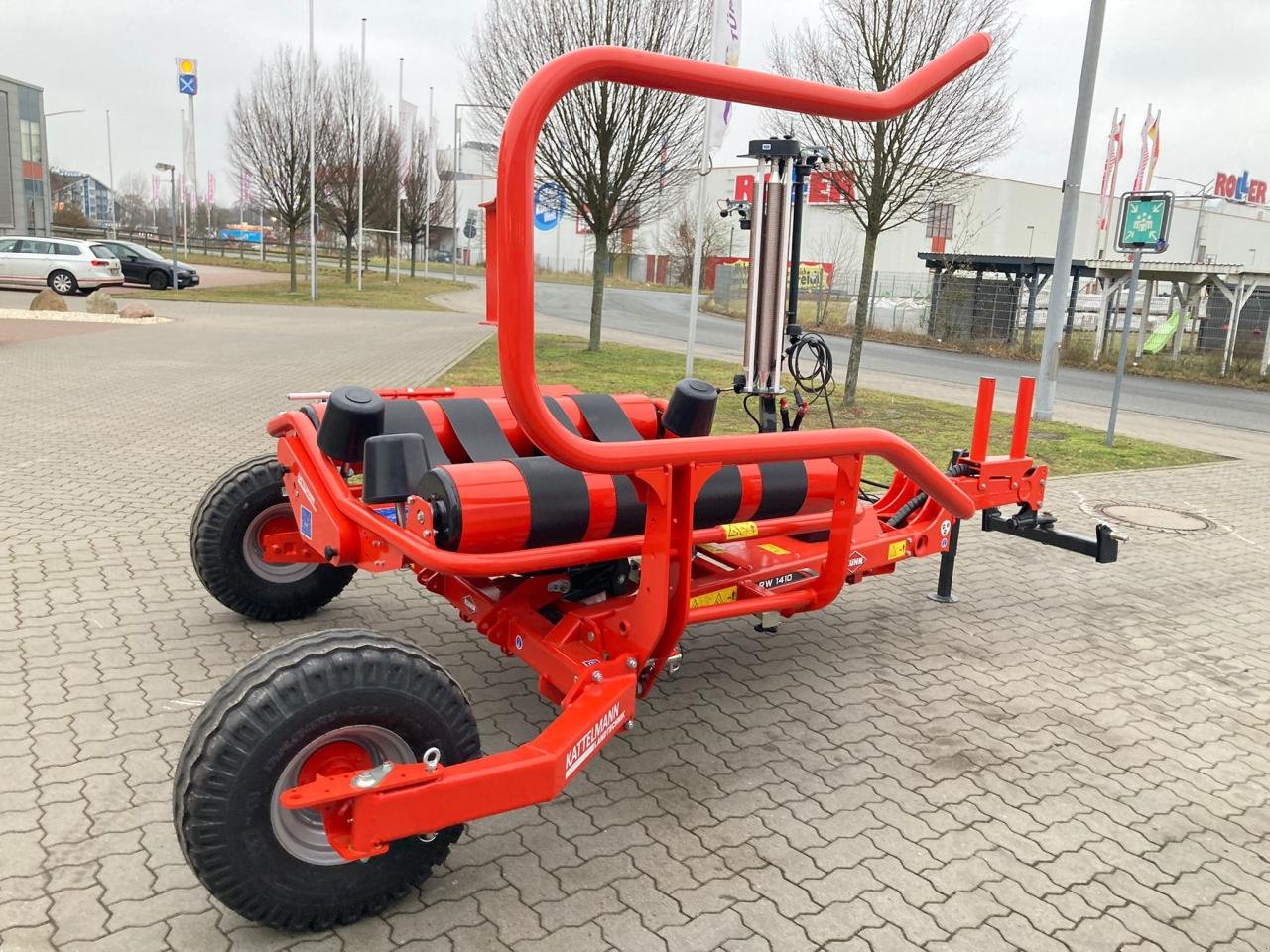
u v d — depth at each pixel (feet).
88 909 8.68
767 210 12.35
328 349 57.11
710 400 13.87
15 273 89.45
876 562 14.46
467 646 15.05
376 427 11.62
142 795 10.44
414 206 153.79
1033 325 100.78
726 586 12.42
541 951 8.55
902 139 38.11
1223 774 12.59
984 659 15.98
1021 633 17.33
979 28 36.96
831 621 17.52
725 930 8.98
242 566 14.93
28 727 11.71
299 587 15.44
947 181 41.91
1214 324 87.66
